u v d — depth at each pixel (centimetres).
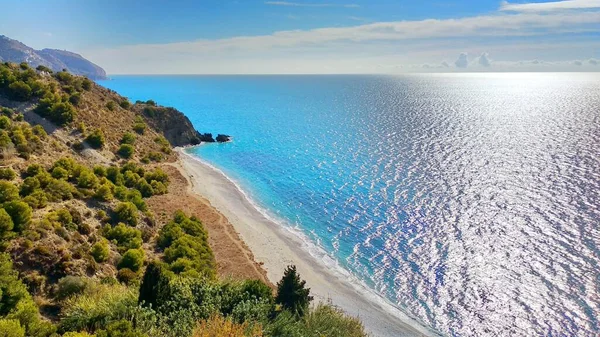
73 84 8700
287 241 5616
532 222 5881
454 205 6650
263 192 7694
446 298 4312
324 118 18000
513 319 3931
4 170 4375
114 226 4362
